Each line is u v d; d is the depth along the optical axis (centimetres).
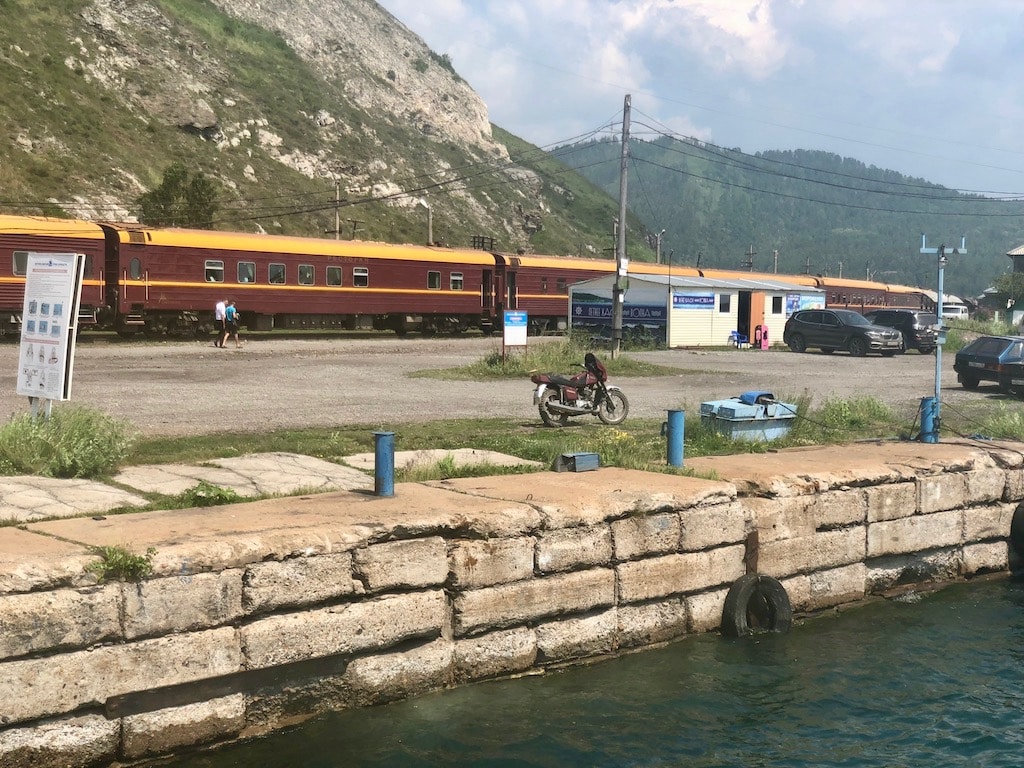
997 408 1906
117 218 6206
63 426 959
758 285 4538
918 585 1080
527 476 926
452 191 11631
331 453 1107
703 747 661
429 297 3966
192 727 594
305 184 9138
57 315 1002
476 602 716
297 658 630
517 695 714
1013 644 898
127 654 564
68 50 8288
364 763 604
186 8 11494
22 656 530
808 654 846
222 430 1270
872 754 665
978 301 9144
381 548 670
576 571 775
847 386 2328
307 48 12988
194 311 3316
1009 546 1170
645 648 823
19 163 6256
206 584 593
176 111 8588
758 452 1186
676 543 840
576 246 12900
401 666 685
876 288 6425
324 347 3075
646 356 3266
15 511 730
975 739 692
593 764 626
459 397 1834
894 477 1048
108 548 568
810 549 964
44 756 538
